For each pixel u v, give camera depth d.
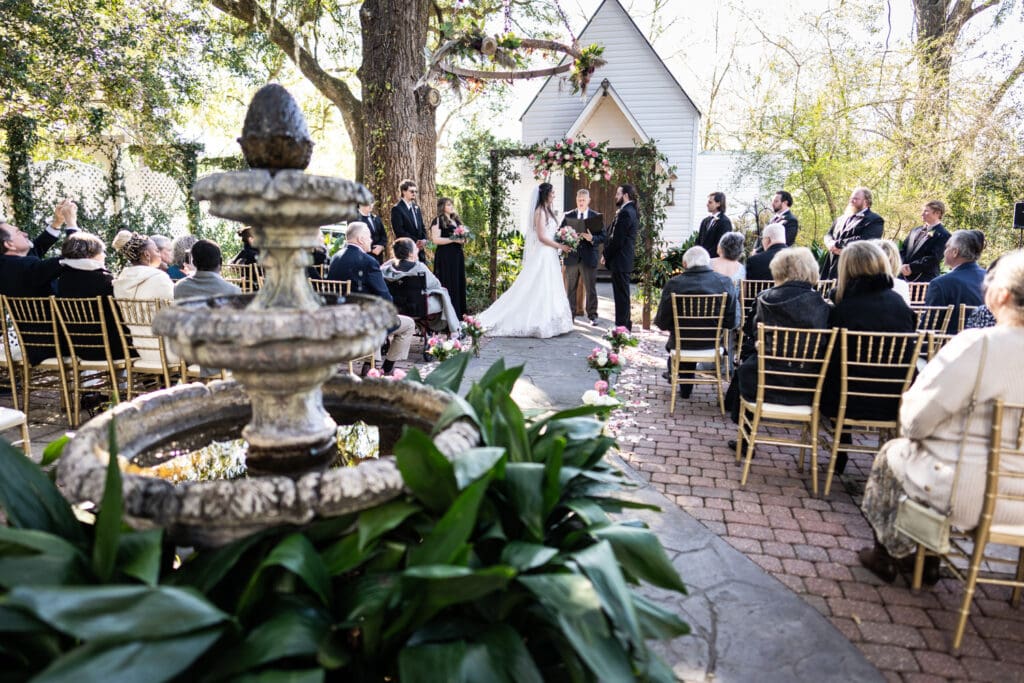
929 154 11.65
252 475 2.07
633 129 14.62
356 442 2.67
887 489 2.66
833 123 12.34
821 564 2.90
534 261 8.00
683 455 4.22
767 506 3.48
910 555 2.86
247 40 12.41
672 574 1.73
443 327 6.80
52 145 10.41
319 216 1.91
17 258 4.76
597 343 7.62
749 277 6.17
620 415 4.95
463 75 6.91
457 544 1.48
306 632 1.40
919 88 12.06
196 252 4.39
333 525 1.69
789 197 7.85
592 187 14.73
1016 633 2.43
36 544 1.44
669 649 2.29
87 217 10.26
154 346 4.63
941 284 4.79
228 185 1.79
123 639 1.21
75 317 4.59
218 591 1.61
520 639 1.48
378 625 1.47
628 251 8.00
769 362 3.79
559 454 1.78
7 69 8.24
